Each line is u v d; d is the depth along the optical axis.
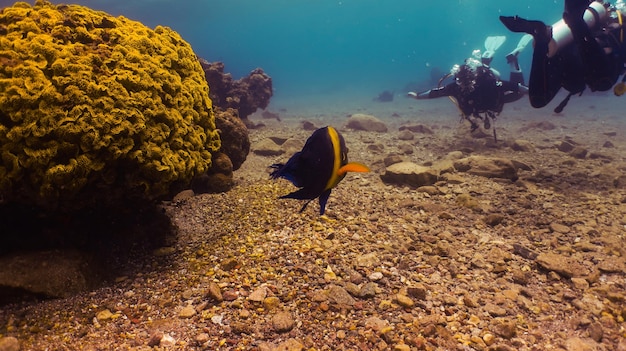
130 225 3.99
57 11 3.79
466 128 14.16
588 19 5.16
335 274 3.50
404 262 3.77
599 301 3.24
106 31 3.85
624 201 5.75
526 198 6.02
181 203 5.23
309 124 13.61
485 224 5.04
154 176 3.34
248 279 3.36
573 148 9.88
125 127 3.17
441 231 4.71
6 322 2.74
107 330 2.75
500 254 4.05
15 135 2.82
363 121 13.85
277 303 3.05
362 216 4.96
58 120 2.95
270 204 5.11
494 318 3.01
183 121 3.84
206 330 2.75
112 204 3.38
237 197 5.48
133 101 3.36
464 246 4.30
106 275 3.47
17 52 3.12
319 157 1.76
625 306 3.16
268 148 9.05
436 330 2.80
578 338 2.79
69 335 2.68
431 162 8.61
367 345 2.66
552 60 5.12
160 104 3.60
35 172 2.90
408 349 2.58
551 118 17.23
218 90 11.87
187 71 4.44
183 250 4.00
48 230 3.36
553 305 3.23
